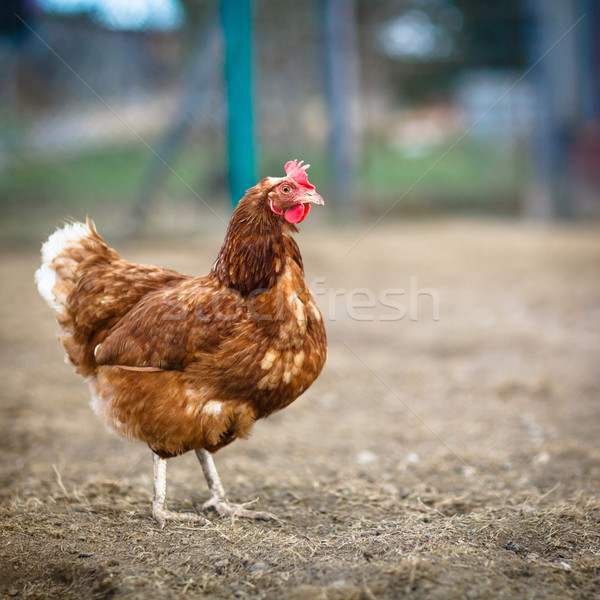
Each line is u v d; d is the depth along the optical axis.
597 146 12.95
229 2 8.15
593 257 10.11
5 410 4.77
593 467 3.88
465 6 14.45
